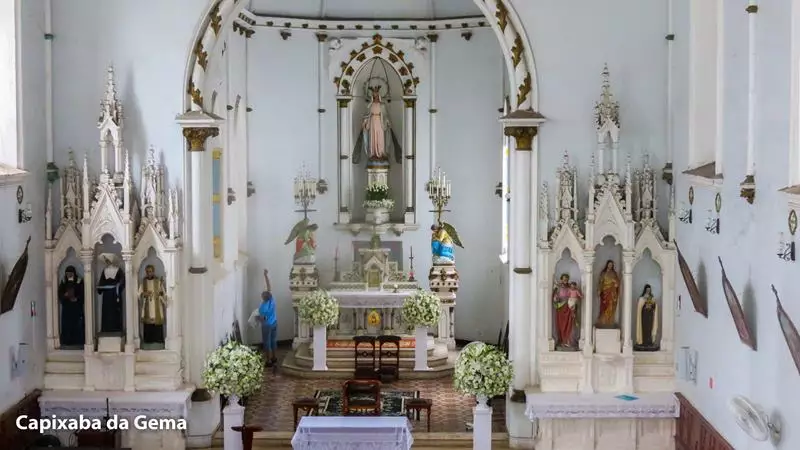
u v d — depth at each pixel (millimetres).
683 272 21922
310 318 28438
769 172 16766
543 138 23219
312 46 32312
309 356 29281
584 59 23156
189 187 23375
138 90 23281
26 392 22125
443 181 30891
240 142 30859
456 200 32469
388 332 30234
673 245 22875
